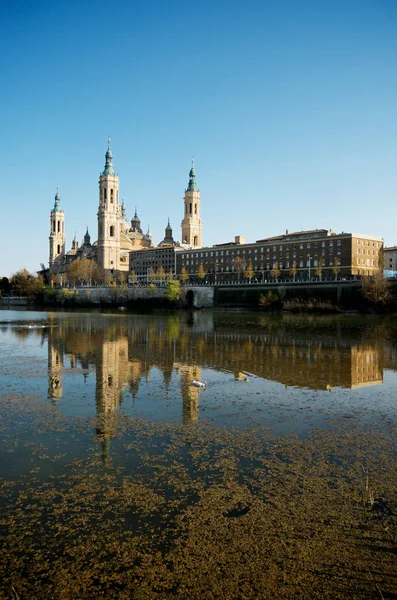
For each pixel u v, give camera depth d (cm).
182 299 16475
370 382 3136
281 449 1861
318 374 3394
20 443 1911
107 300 18825
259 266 18762
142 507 1388
